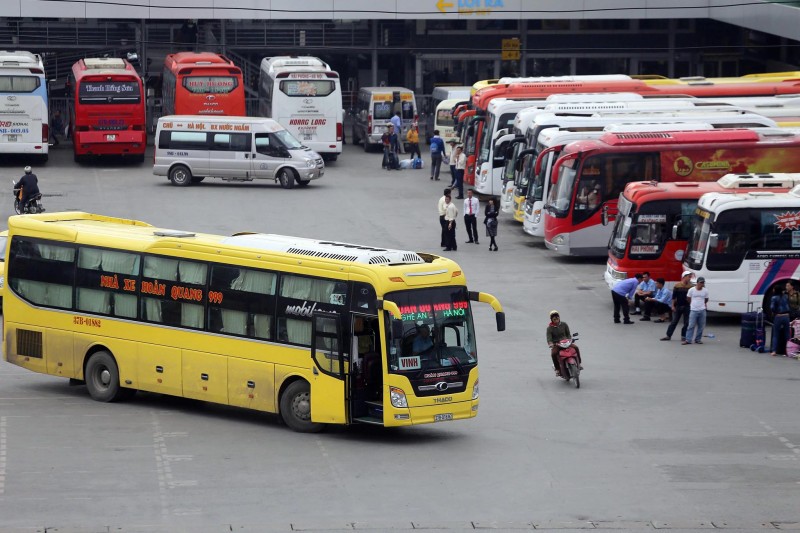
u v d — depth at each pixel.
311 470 59.97
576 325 94.06
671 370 81.50
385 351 63.47
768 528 52.59
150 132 199.38
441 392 64.50
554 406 72.75
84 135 164.88
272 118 172.00
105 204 137.25
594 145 114.50
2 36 194.50
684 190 101.38
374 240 122.19
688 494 56.97
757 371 81.56
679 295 89.25
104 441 65.00
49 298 75.81
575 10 195.88
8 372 82.81
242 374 68.62
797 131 117.75
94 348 74.56
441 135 183.62
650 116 126.12
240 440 65.56
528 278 109.56
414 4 194.75
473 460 61.97
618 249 101.81
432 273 65.25
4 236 96.81
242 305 68.56
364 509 54.16
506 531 51.72
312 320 65.56
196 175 152.38
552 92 152.50
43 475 58.59
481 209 143.00
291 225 128.38
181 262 70.94
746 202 93.12
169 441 65.19
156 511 53.44
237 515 53.09
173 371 71.12
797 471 60.72
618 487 57.91
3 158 173.00
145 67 194.38
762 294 93.50
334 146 173.50
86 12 186.00
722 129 117.19
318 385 65.69
